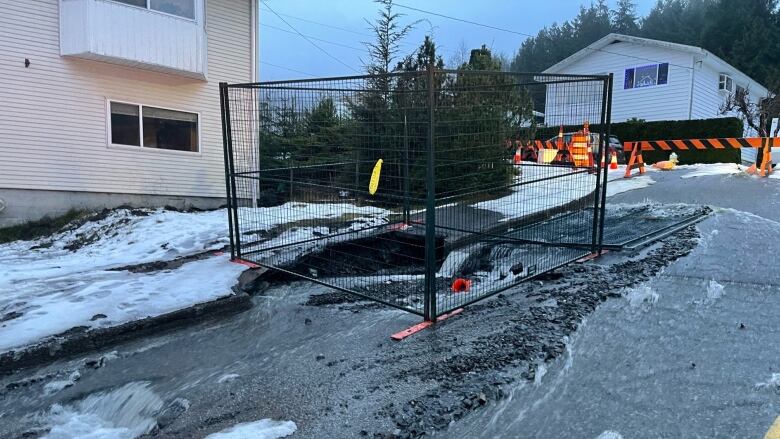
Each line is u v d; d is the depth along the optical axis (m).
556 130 7.72
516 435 2.89
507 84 6.68
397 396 3.37
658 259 5.81
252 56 11.93
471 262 6.71
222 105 6.61
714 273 5.22
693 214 8.00
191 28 10.46
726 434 2.73
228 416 3.32
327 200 7.73
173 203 11.02
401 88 6.25
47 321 4.60
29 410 3.56
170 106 10.83
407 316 4.87
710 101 23.19
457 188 7.32
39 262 7.19
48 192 9.49
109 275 6.11
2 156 8.99
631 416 2.97
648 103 22.84
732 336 3.87
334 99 6.80
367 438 2.93
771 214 7.73
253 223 8.48
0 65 8.85
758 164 12.98
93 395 3.72
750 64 35.81
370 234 7.57
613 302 4.68
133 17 9.66
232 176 6.72
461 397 3.27
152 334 4.78
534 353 3.77
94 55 9.33
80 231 9.02
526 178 7.66
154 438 3.13
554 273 5.66
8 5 8.84
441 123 6.65
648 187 10.81
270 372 3.92
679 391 3.19
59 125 9.50
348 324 4.84
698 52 21.11
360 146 6.93
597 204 6.27
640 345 3.82
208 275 6.07
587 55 24.50
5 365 3.98
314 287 6.19
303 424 3.15
